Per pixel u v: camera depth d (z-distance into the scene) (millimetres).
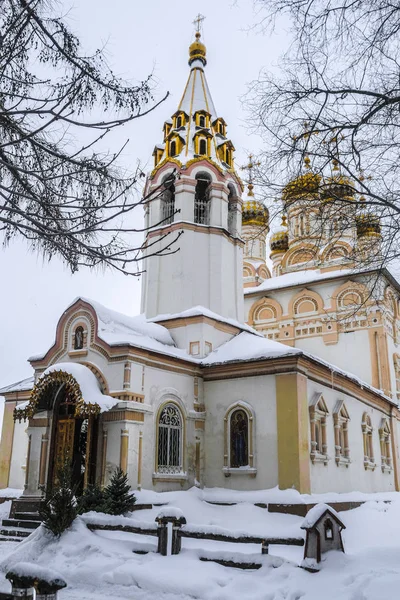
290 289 28125
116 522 11383
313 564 8391
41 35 5395
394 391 25234
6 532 14203
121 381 15117
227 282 20031
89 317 16234
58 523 11195
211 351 18391
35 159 5750
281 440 15711
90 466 14977
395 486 23203
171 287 19422
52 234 5219
